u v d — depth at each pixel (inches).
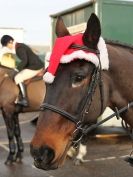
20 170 272.4
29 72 307.4
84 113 110.8
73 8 392.5
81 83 109.5
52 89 110.0
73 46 113.0
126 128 132.2
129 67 123.0
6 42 325.4
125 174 259.6
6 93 301.1
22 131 426.3
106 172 264.7
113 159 299.4
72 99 109.0
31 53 313.4
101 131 390.0
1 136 403.2
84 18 380.5
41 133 108.3
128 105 123.3
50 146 107.3
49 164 107.7
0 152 329.4
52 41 447.5
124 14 376.8
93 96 112.0
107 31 372.5
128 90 122.9
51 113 108.7
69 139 111.4
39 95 310.3
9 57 327.9
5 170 273.0
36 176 257.4
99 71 113.1
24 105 304.5
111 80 121.0
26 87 307.7
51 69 110.4
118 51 125.5
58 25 127.8
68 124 109.7
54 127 108.3
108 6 370.3
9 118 298.5
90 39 112.9
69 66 110.0
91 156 308.7
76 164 281.3
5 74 307.9
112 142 360.5
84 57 109.2
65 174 260.5
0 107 303.3
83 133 115.1
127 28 378.9
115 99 122.5
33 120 473.7
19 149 299.1
